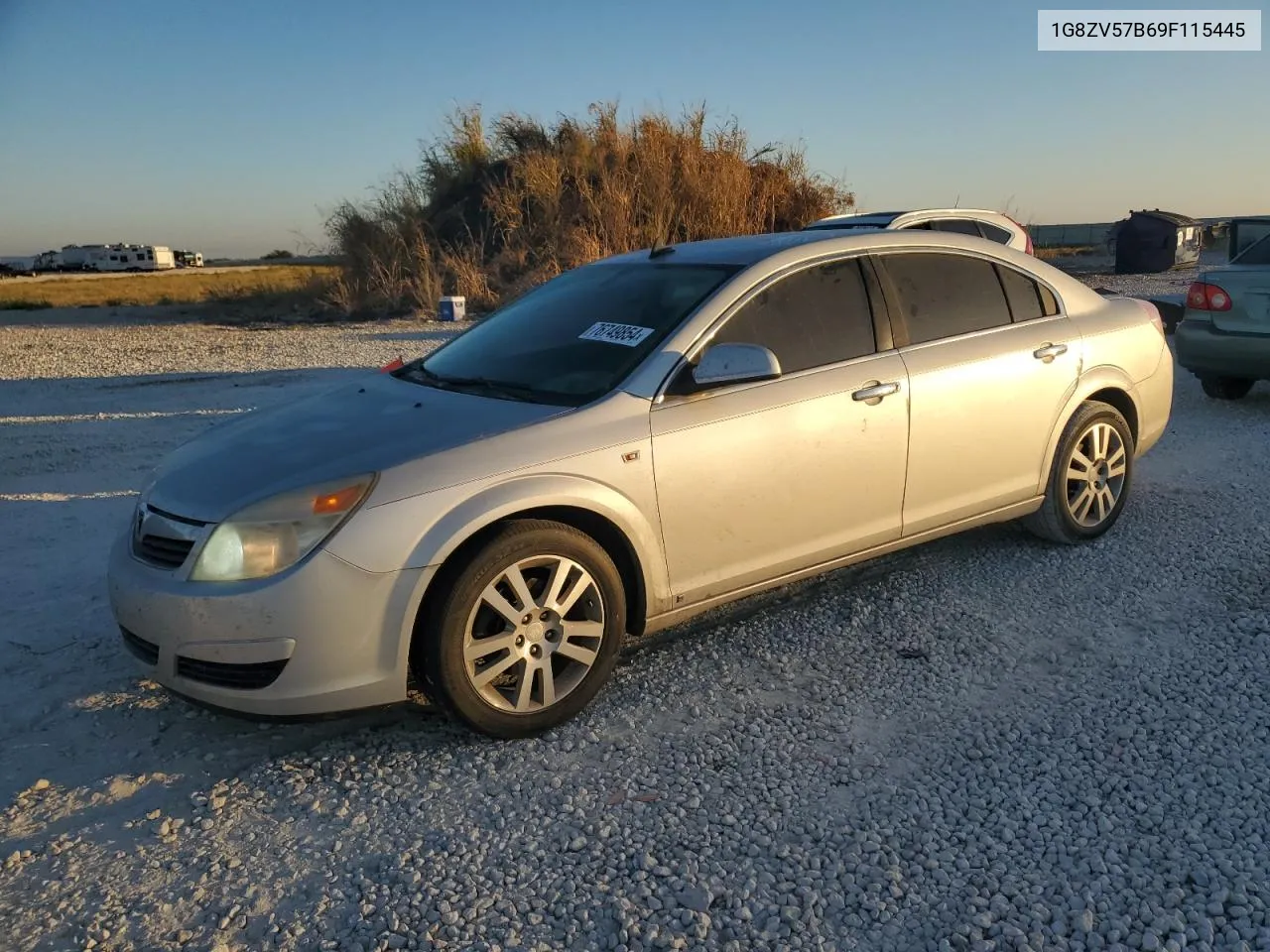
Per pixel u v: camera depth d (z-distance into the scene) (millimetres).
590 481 3604
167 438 8633
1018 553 5238
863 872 2816
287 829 3115
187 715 3822
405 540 3314
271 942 2615
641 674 4078
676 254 4715
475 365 4359
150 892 2830
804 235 4652
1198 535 5410
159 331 19328
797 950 2529
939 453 4543
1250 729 3482
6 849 3035
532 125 25453
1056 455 5062
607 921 2660
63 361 14203
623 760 3449
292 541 3270
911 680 3941
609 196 21891
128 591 3453
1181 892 2680
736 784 3270
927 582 4918
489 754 3506
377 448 3543
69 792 3328
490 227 23547
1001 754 3393
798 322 4219
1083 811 3057
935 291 4695
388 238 23609
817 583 4973
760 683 3963
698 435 3842
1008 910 2643
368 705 3400
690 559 3900
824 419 4137
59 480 7270
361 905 2740
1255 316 8242
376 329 18609
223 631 3250
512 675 3580
